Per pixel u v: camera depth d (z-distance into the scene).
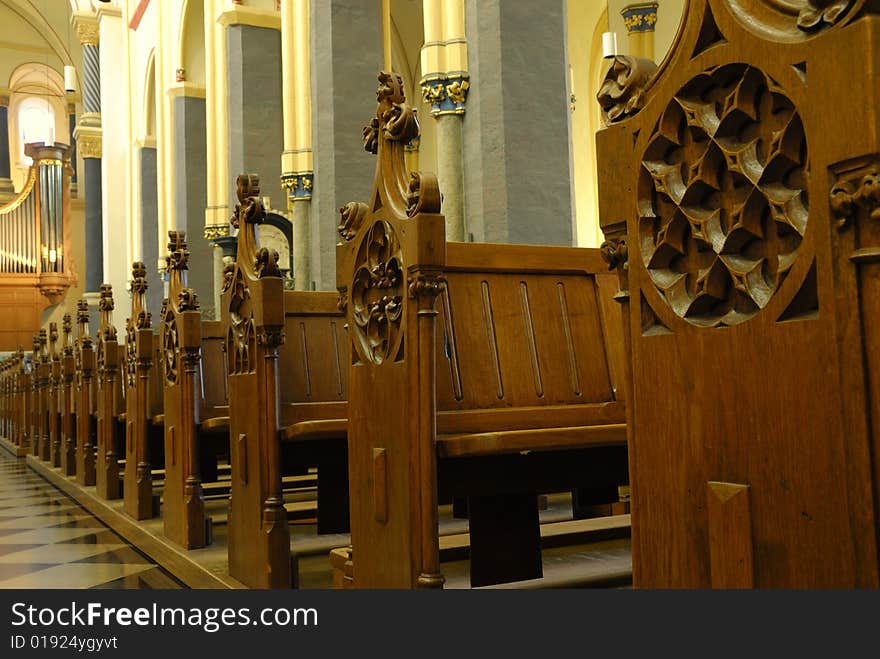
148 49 18.61
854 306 1.26
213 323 5.40
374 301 2.84
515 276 3.27
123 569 4.24
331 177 9.23
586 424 3.16
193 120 15.79
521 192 6.48
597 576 3.31
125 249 20.92
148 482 5.88
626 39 11.73
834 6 1.27
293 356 4.23
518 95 6.51
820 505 1.33
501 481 2.96
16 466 10.77
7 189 28.42
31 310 26.12
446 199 6.75
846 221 1.27
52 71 29.73
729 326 1.49
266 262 3.64
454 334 3.05
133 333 6.03
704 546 1.55
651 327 1.68
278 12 12.51
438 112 6.74
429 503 2.50
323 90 9.31
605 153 1.76
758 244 1.47
